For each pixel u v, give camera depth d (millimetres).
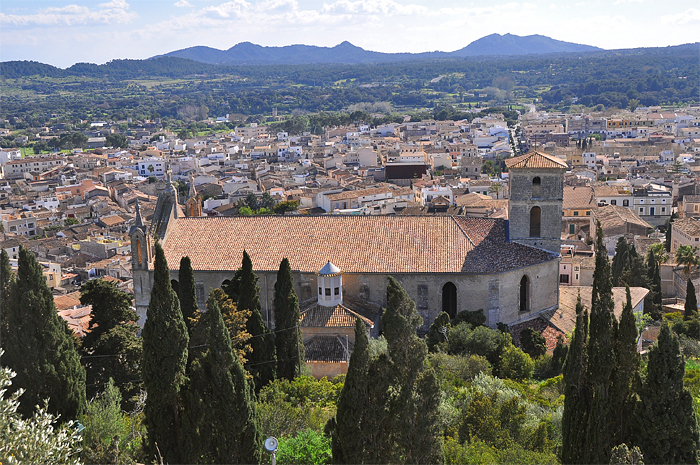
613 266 141250
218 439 56375
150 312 59500
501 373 89562
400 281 96812
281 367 85500
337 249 99375
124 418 70312
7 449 46531
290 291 86125
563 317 103625
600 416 51656
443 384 75500
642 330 105062
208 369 57031
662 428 50156
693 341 109188
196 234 103688
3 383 51656
